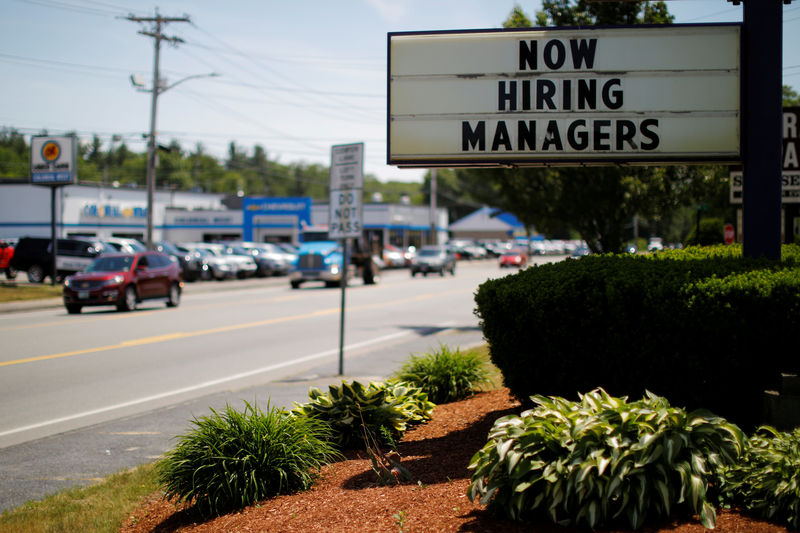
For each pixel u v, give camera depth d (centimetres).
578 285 561
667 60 691
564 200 1569
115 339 1606
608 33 699
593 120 703
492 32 717
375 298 2769
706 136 685
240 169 17425
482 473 395
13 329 1788
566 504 366
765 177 660
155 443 737
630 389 544
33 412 901
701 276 538
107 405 940
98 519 506
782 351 507
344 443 617
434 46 726
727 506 390
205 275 4112
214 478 489
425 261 4516
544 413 400
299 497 485
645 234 7100
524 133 713
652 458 368
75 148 3219
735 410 531
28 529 491
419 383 795
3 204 5947
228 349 1463
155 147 3419
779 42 659
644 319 529
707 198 1636
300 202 6731
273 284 3925
